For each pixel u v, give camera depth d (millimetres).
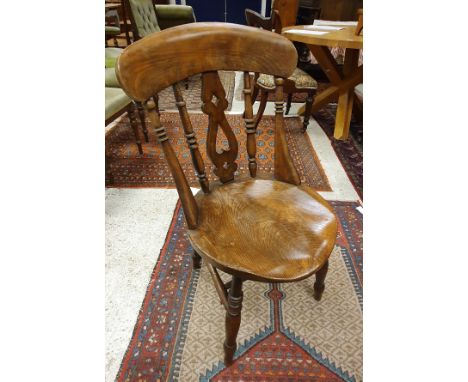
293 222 979
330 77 2766
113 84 2229
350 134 2812
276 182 1175
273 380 1079
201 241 904
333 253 1562
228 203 1057
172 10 3895
